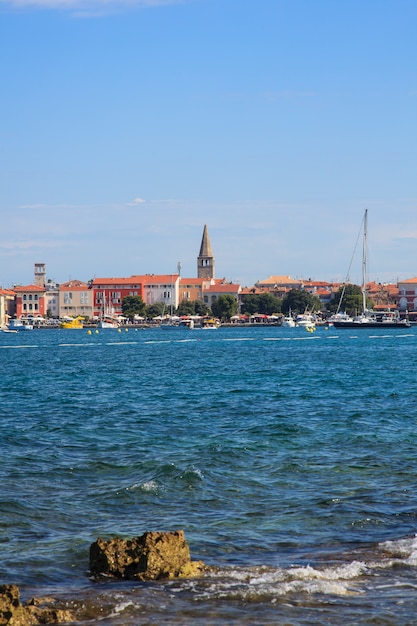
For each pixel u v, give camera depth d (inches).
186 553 874.1
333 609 768.9
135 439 1755.7
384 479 1321.4
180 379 3494.1
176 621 742.5
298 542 991.0
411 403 2420.0
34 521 1084.5
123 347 7490.2
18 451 1605.6
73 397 2738.7
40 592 823.7
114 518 1104.2
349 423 1958.7
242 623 738.8
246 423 1984.5
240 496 1220.5
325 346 7101.4
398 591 814.5
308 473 1376.7
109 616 753.6
